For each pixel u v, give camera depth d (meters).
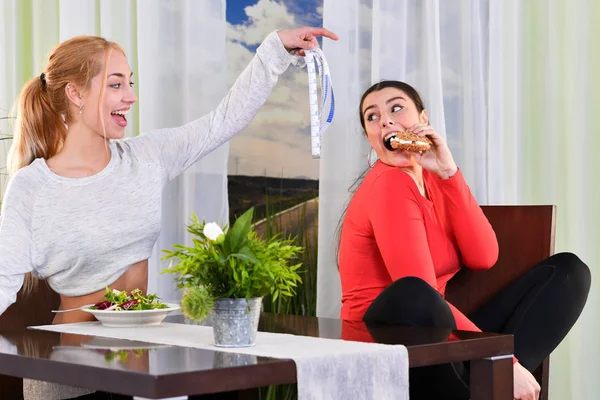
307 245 3.04
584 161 3.11
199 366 1.22
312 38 2.32
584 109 3.12
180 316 2.04
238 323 1.44
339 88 2.82
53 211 2.00
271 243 1.56
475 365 1.58
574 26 3.12
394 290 1.93
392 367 1.39
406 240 2.13
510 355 1.58
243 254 1.44
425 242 2.16
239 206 3.01
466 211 2.30
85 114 2.05
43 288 2.20
